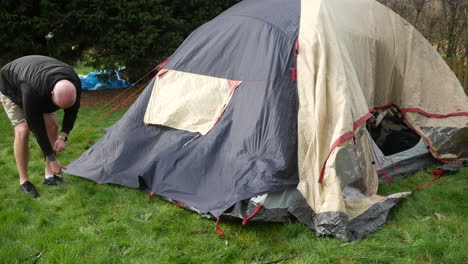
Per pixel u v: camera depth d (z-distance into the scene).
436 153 4.93
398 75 4.94
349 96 3.65
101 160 4.54
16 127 3.93
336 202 3.35
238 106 4.02
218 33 4.49
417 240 3.15
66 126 3.92
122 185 4.24
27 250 3.06
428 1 9.20
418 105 4.91
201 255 3.05
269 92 3.85
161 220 3.57
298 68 3.84
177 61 4.62
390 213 3.66
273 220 3.43
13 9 7.77
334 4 4.34
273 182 3.52
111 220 3.61
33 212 3.72
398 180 4.48
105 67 8.59
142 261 2.95
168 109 4.43
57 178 4.35
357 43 4.37
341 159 3.77
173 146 4.23
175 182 3.97
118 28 8.10
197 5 8.88
